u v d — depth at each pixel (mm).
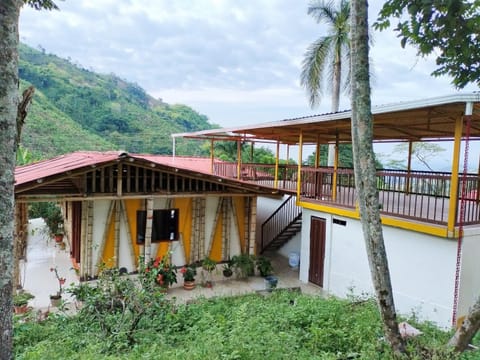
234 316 5586
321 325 5207
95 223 8570
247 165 14883
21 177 8227
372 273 4297
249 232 10203
